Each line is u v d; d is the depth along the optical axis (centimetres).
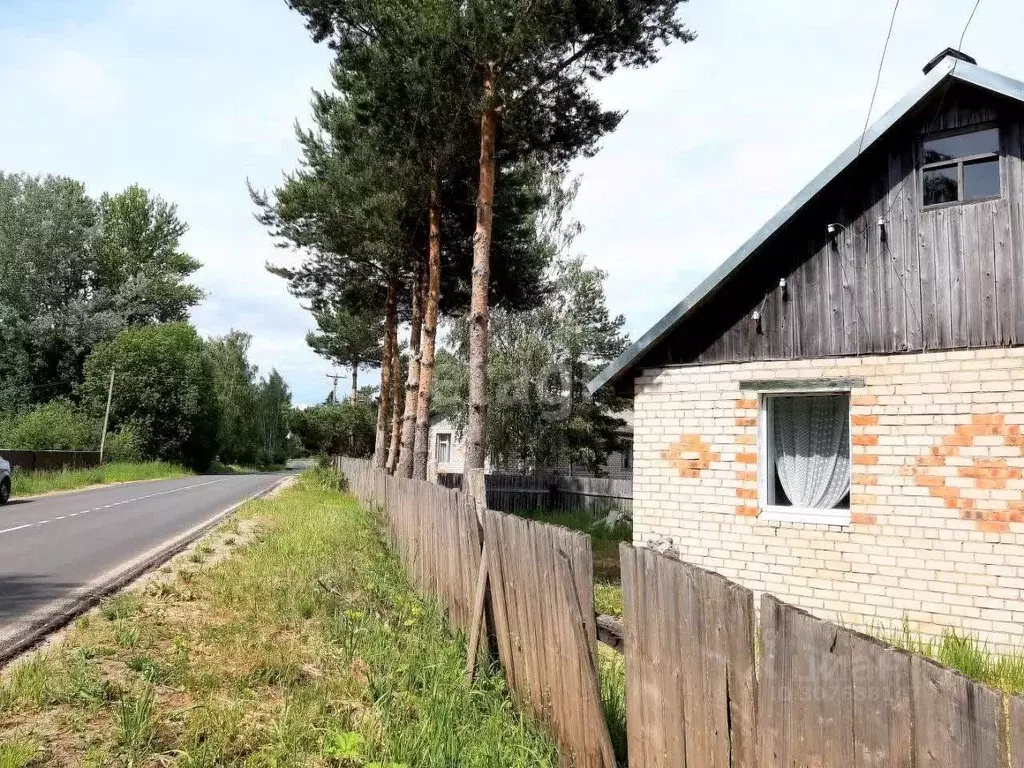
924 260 773
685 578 298
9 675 497
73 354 4712
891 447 772
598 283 2845
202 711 444
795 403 857
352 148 1852
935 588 738
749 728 258
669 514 902
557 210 2806
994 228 741
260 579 833
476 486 1204
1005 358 722
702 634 286
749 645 260
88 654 536
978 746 180
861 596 777
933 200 782
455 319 2811
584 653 374
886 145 804
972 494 729
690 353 908
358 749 404
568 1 1122
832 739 223
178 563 976
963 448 736
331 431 6850
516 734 430
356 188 1825
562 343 2739
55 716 429
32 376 4644
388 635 634
